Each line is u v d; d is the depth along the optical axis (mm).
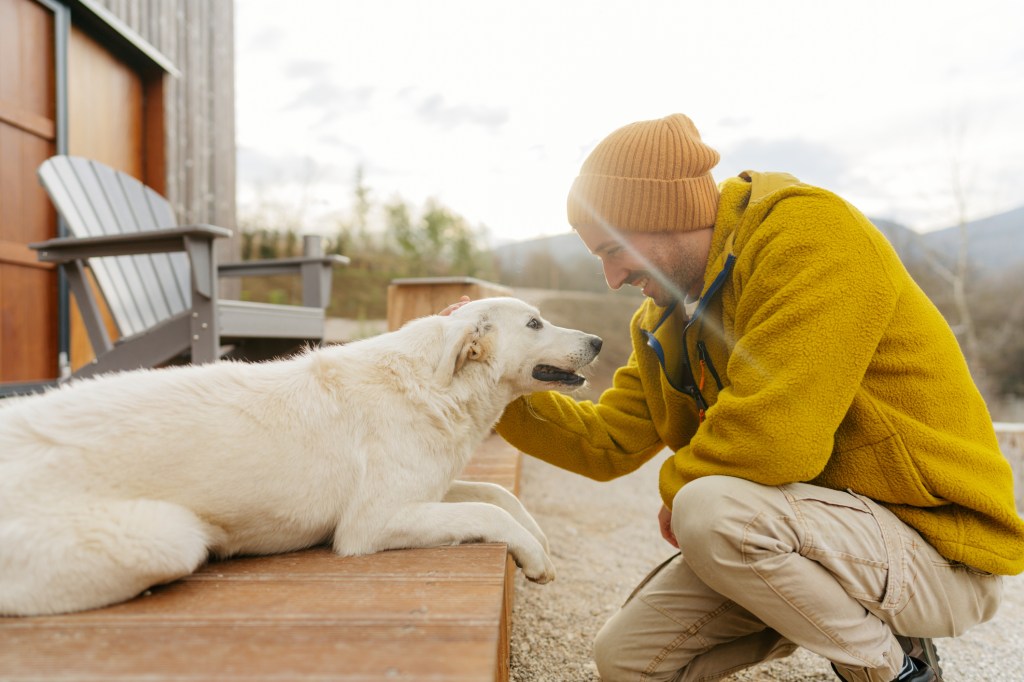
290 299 13008
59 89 4941
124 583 1396
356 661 1101
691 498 1687
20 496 1426
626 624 1994
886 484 1677
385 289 14219
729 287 1897
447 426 2006
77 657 1124
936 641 2713
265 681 1033
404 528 1814
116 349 3391
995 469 1688
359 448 1854
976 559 1638
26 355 4688
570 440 2330
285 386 1864
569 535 4062
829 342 1587
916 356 1690
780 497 1637
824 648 1646
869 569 1622
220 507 1637
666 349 2129
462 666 1079
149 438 1604
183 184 6848
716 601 1906
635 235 1899
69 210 3643
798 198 1779
